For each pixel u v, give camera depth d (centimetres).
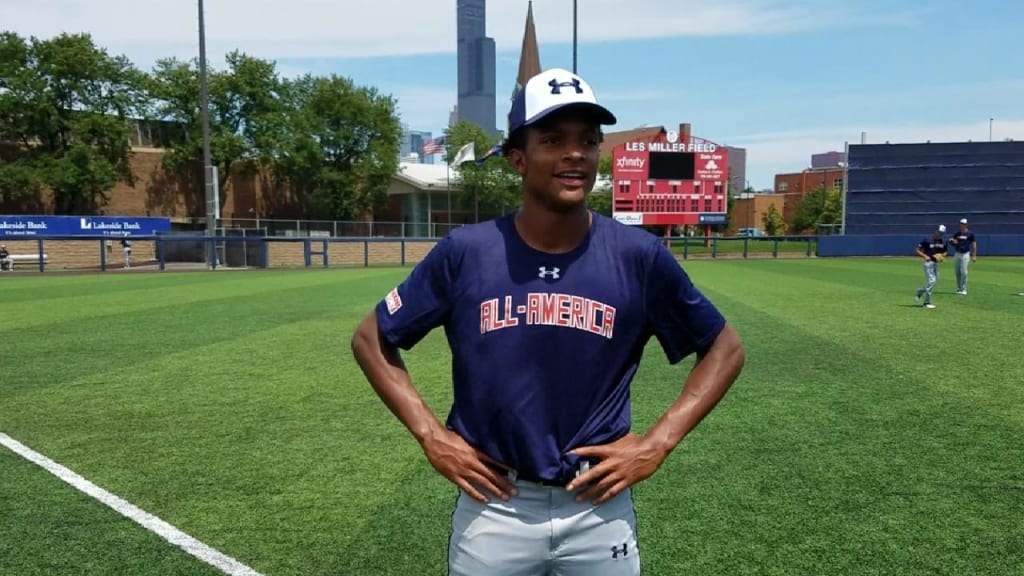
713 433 543
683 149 3281
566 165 167
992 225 3481
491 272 176
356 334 193
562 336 173
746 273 2338
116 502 422
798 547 360
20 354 888
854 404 627
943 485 439
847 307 1343
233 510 411
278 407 633
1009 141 3419
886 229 3588
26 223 2972
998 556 349
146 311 1324
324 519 398
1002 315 1223
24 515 405
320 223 4091
